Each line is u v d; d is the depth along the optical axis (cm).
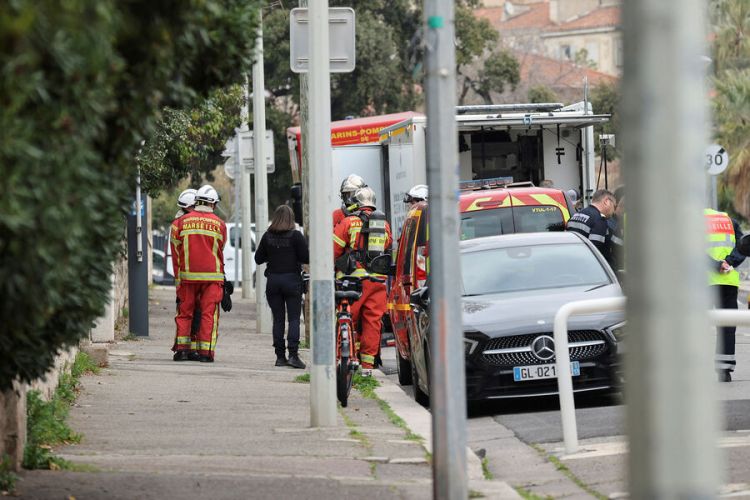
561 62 17625
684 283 758
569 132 4144
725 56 9100
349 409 2269
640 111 766
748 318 1655
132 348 3506
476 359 2231
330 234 1959
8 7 800
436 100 1222
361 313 2703
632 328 770
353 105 9106
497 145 4222
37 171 891
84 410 2134
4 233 914
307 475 1525
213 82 1273
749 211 8856
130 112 1066
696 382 753
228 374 2825
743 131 8775
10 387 1245
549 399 2458
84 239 1054
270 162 4928
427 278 2617
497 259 2555
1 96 845
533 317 2264
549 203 3198
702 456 749
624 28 777
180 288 3162
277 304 3098
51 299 1012
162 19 1027
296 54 2230
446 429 1223
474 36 10256
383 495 1405
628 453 770
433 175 1222
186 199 3172
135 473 1501
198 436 1858
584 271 2516
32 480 1431
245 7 1233
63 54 852
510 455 1798
